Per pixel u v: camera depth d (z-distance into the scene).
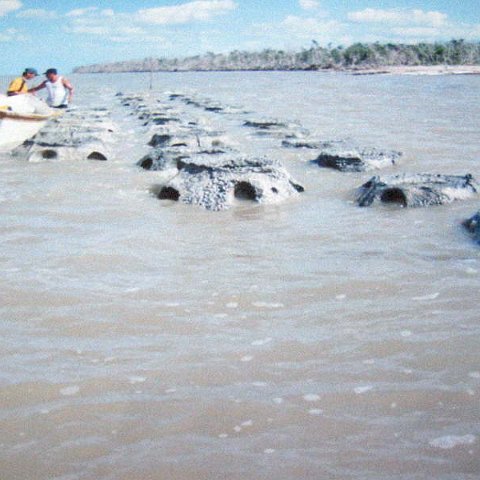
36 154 11.69
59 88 18.08
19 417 3.09
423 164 10.72
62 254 5.70
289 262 5.48
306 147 12.92
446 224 6.70
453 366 3.54
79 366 3.60
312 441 2.87
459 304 4.44
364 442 2.85
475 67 101.94
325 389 3.33
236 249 5.89
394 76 69.50
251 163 8.28
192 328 4.11
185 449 2.82
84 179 9.59
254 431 2.96
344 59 136.88
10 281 4.99
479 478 2.58
